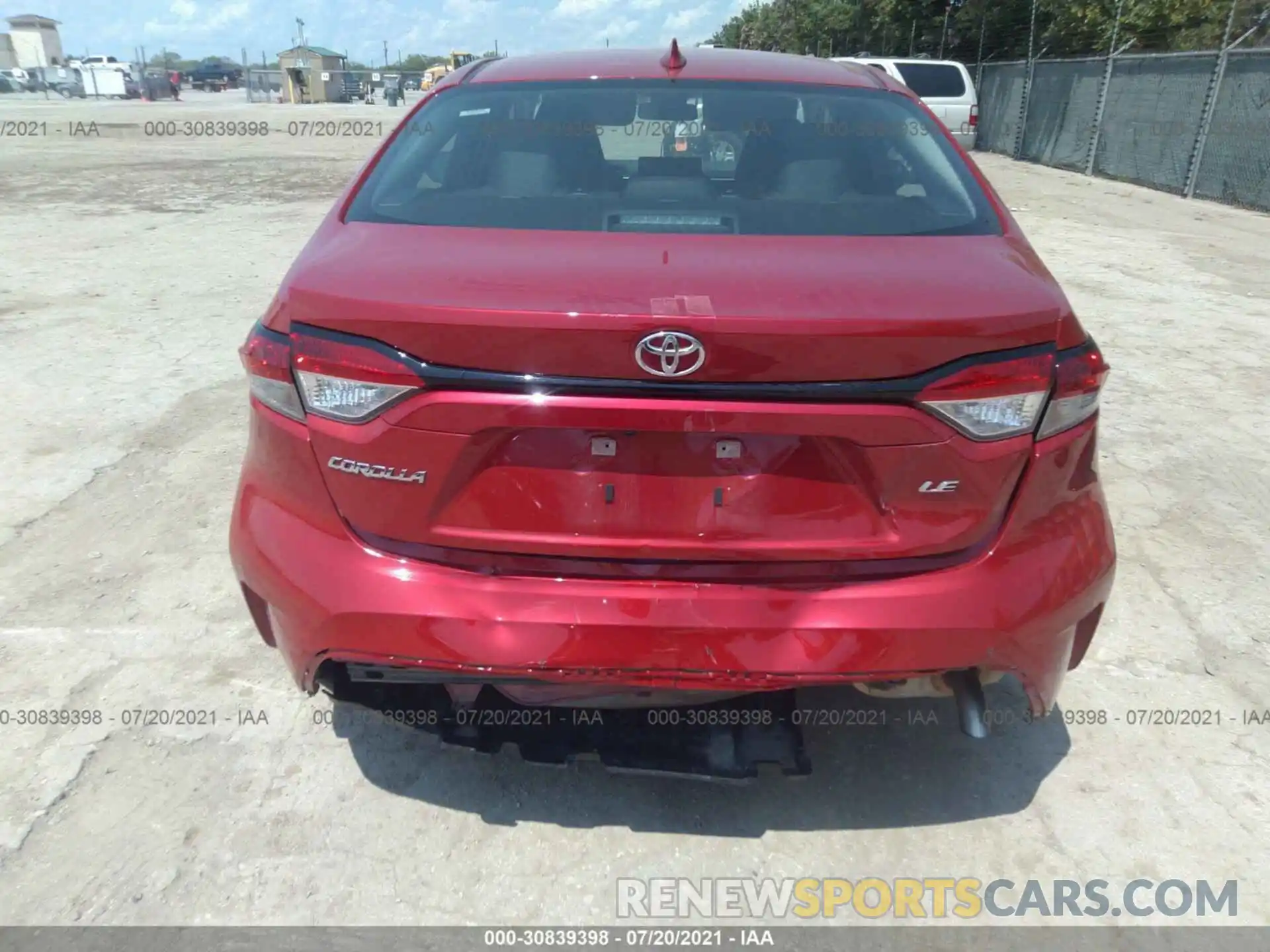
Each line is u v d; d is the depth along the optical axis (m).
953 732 2.72
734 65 3.07
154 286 7.52
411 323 1.86
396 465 1.95
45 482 4.11
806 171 2.60
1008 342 1.90
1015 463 1.97
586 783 2.52
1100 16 19.06
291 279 2.08
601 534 1.97
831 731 2.72
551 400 1.86
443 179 2.59
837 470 1.93
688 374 1.82
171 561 3.51
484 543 1.99
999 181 16.05
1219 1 17.73
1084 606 2.11
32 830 2.33
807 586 1.98
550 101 2.83
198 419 4.82
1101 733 2.73
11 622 3.12
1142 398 5.40
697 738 2.28
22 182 13.35
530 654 1.96
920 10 26.06
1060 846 2.36
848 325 1.80
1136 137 15.88
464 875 2.24
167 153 17.89
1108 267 8.95
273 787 2.48
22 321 6.48
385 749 2.61
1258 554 3.71
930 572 2.00
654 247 2.15
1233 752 2.66
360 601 2.00
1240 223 11.85
